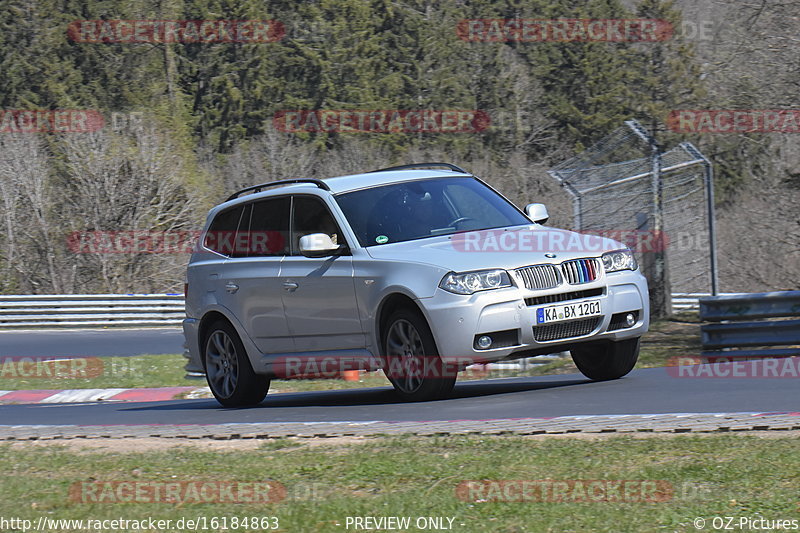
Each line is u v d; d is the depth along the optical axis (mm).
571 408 27938
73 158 169500
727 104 90375
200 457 22781
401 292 30844
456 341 29875
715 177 127125
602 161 70062
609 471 19062
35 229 171625
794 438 21094
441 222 33562
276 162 189625
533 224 34281
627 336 32594
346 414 29625
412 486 18719
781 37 84562
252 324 35875
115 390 56844
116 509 18094
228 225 37906
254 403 37250
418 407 29859
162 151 174750
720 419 24078
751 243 121438
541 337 30672
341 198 34219
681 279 89188
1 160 171875
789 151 116750
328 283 33062
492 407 28891
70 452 24594
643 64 191250
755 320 51594
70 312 115500
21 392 58906
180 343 92375
